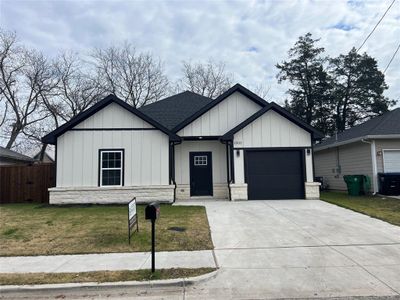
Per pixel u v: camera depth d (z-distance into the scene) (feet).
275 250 22.07
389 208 37.99
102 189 44.19
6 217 34.68
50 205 43.65
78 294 15.60
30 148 113.70
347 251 21.56
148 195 44.55
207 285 16.34
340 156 63.82
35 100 102.89
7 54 98.02
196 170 52.85
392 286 15.75
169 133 45.73
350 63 120.88
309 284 16.15
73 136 44.93
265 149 46.98
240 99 51.80
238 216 33.88
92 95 107.76
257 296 14.90
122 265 19.15
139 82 111.86
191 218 32.65
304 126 47.03
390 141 52.06
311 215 33.88
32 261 20.27
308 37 122.83
